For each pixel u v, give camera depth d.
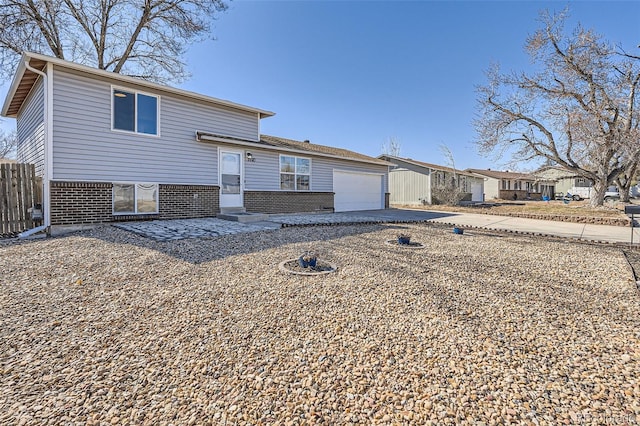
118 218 8.73
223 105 11.23
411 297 3.83
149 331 2.90
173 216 9.91
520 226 11.26
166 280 4.29
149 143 9.44
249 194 12.07
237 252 5.95
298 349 2.63
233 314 3.29
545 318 3.30
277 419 1.86
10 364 2.37
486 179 39.00
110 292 3.83
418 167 25.70
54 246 6.03
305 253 5.55
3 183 7.33
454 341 2.79
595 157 16.47
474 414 1.91
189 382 2.19
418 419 1.87
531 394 2.09
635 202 24.81
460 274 4.89
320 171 15.14
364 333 2.92
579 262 5.89
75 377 2.23
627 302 3.80
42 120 8.31
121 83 8.87
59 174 7.82
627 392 2.10
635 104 14.87
